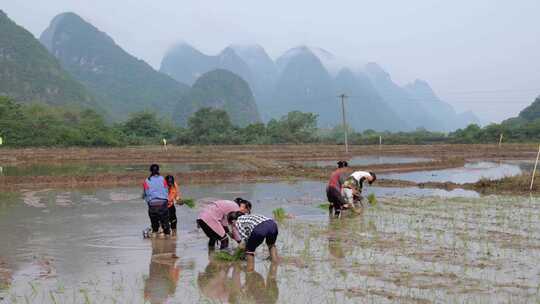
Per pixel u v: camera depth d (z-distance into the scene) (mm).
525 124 79188
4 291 6777
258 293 6668
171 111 186250
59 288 6926
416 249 9023
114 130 64188
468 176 27203
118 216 13219
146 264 8320
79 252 9141
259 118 183250
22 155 39375
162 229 10828
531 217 12555
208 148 53062
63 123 66688
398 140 74250
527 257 8344
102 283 7203
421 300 6160
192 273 7742
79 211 14078
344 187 13633
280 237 10305
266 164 31797
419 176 27109
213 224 9281
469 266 7773
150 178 10648
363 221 12180
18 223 12094
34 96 121375
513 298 6211
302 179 23969
